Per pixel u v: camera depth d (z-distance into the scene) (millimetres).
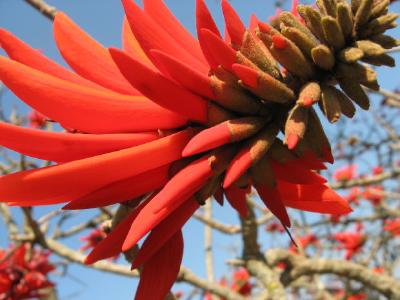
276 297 417
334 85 231
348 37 226
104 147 215
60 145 210
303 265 446
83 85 227
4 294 559
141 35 220
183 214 226
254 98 225
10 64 205
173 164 223
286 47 220
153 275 229
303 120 215
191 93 221
